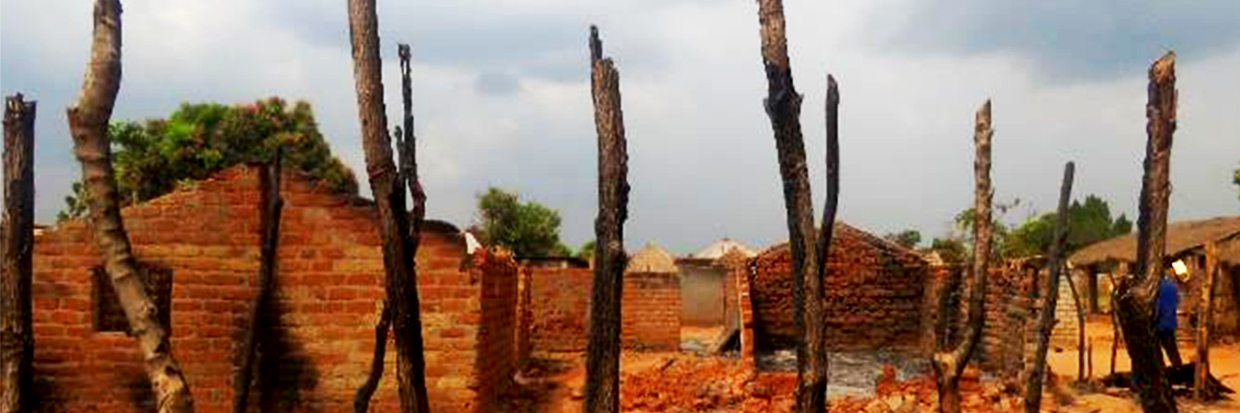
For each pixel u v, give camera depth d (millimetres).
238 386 9500
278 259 11414
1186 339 28688
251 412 11289
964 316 22047
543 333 27516
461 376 11492
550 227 49219
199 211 11453
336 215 11461
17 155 8422
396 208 6145
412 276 6242
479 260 11859
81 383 11289
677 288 29344
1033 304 16250
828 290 27500
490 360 12586
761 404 16141
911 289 27328
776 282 27906
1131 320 6230
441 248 11594
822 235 7250
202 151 33031
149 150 33000
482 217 48500
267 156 33250
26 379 8477
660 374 18797
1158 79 6121
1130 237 36906
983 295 9867
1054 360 23656
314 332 11375
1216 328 28469
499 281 13438
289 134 34500
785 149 6660
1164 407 6230
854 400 16500
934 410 14969
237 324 11391
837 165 7277
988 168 10039
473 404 11445
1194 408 16188
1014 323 17922
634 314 29234
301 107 35812
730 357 25047
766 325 27859
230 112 34719
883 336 27297
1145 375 6281
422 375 6273
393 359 11328
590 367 6602
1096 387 17500
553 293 27688
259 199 11453
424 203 7543
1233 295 28641
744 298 24812
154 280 11461
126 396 11289
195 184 11492
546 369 20984
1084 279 37344
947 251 34656
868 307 27406
